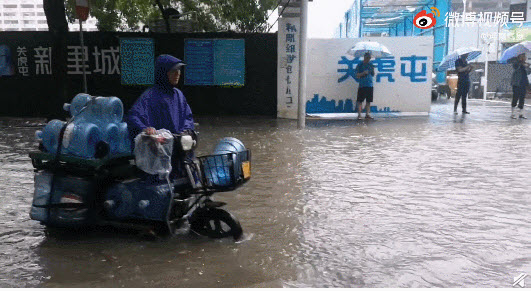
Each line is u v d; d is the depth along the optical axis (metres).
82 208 4.47
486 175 6.83
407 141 9.88
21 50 14.27
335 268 3.79
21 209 5.40
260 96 14.52
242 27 17.58
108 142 4.53
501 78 22.44
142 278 3.63
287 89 13.87
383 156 8.27
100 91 14.37
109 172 4.55
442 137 10.38
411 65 14.59
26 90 14.43
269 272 3.72
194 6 17.97
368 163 7.69
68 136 4.38
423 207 5.38
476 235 4.49
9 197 5.87
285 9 13.46
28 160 8.05
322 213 5.19
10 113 14.54
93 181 4.48
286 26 13.59
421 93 14.71
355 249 4.18
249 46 14.27
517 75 13.63
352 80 14.49
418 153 8.52
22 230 4.74
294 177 6.78
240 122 13.16
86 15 9.80
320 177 6.77
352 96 14.58
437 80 22.45
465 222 4.86
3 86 14.43
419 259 3.95
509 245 4.24
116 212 4.45
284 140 10.07
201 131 11.37
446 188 6.15
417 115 14.78
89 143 4.40
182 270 3.77
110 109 4.64
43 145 4.64
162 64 4.44
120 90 14.38
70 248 4.27
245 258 4.00
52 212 4.50
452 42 27.66
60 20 10.50
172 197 4.29
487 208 5.32
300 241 4.38
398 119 13.84
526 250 4.13
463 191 6.01
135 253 4.14
